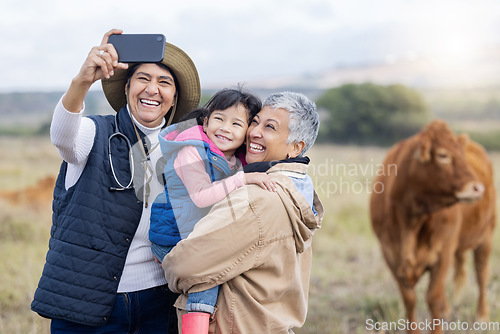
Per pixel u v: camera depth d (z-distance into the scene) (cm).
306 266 239
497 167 1365
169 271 206
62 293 215
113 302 221
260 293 205
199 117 228
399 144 518
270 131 221
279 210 205
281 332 206
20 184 991
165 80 238
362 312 466
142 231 231
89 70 204
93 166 224
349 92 2898
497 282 578
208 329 204
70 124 208
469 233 514
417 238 461
